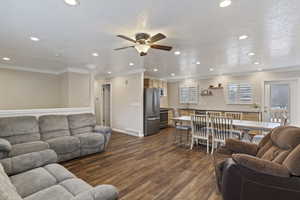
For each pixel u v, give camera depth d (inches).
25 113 129.6
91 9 70.1
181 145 169.3
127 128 226.1
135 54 140.6
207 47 120.7
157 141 185.5
